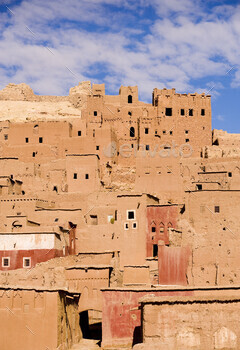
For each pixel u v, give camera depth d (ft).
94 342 173.88
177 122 304.09
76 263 199.31
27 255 201.77
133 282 188.14
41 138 293.02
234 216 203.62
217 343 137.90
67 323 162.40
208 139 304.71
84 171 257.96
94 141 280.92
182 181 255.50
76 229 228.02
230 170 257.34
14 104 409.28
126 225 219.82
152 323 138.62
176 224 213.66
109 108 307.17
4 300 153.99
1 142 294.87
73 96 421.18
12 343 150.61
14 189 255.50
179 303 140.26
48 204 242.78
